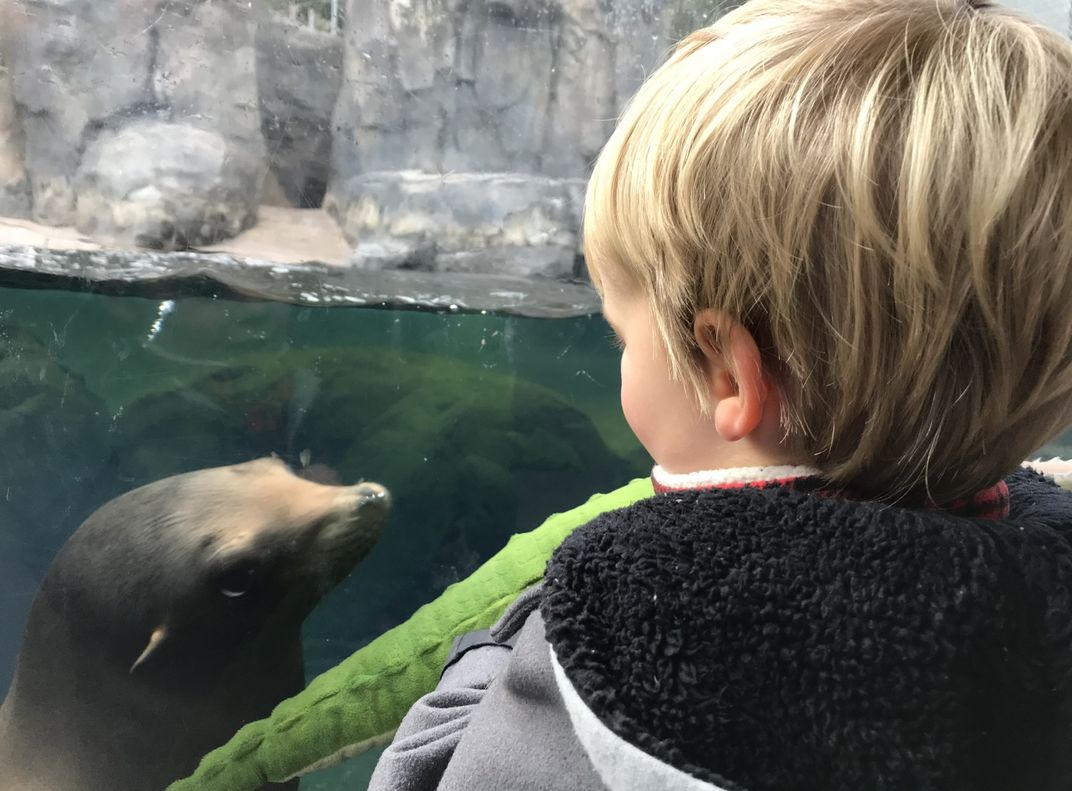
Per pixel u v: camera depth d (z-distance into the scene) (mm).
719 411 580
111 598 1876
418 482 2502
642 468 2873
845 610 487
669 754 488
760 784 494
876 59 510
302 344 2562
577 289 3057
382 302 2646
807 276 515
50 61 2422
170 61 2531
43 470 2203
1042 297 491
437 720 962
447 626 1576
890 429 528
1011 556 494
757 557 512
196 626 1925
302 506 2029
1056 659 482
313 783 1950
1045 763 490
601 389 3129
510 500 2652
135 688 1923
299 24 2678
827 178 497
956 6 548
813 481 577
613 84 3154
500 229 2965
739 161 525
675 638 501
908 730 479
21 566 2158
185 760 1937
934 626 477
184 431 2314
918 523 502
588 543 556
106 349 2350
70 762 2004
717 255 543
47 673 1971
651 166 581
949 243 476
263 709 2018
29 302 2312
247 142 2643
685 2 3148
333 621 2381
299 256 2609
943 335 492
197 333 2420
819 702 486
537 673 585
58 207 2445
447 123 2953
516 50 3004
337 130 2793
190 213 2500
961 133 477
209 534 1923
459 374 2826
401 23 2828
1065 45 528
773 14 590
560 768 548
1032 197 474
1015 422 534
